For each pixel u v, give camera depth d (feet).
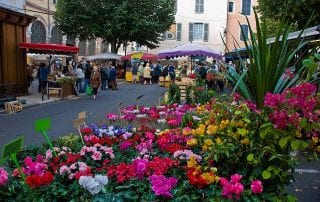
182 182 12.40
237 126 12.52
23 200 11.35
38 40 127.54
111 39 121.29
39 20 126.00
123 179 12.16
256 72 16.28
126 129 20.34
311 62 13.17
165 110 25.90
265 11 51.60
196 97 36.40
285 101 11.84
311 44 20.59
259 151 11.85
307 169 22.74
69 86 68.49
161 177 11.59
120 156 16.02
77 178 12.32
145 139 17.98
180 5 155.22
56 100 63.21
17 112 49.14
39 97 66.13
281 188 11.98
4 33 62.75
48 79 66.49
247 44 17.99
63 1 117.91
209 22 155.02
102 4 116.37
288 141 11.68
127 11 115.96
